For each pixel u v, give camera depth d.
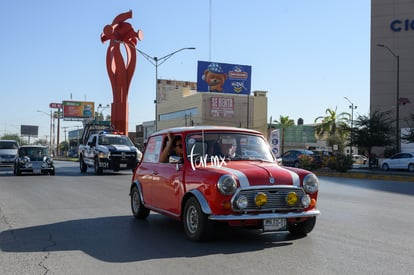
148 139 9.81
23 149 25.19
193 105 70.00
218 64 62.38
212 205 6.87
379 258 6.32
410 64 58.91
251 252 6.65
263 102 71.44
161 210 8.52
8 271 5.79
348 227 8.81
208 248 6.92
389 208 12.03
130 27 45.91
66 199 13.46
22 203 12.52
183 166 7.76
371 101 60.34
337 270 5.70
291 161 35.84
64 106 101.38
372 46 60.59
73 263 6.14
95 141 26.44
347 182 22.88
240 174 6.94
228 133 8.26
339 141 73.19
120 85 45.47
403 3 59.44
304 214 7.14
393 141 46.72
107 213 10.71
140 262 6.15
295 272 5.61
